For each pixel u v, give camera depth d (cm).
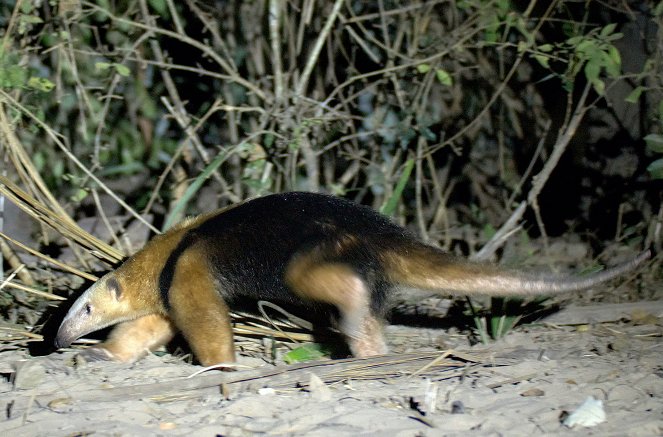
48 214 818
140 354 754
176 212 863
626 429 528
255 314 791
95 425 545
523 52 941
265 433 530
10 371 668
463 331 815
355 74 1116
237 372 647
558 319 821
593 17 1086
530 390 600
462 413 560
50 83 886
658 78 977
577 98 1147
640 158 1096
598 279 660
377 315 702
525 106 1213
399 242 698
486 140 1258
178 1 1195
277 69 959
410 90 1095
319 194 720
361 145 1173
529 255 993
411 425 539
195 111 1282
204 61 1237
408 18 1084
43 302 862
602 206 1148
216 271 712
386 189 1035
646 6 1041
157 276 725
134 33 1084
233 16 1179
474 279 682
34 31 1033
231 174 1088
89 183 1141
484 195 1264
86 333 749
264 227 708
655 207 1091
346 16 1125
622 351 720
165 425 546
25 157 854
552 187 1214
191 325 699
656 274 999
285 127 948
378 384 628
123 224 1114
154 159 1325
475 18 1013
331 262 684
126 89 1288
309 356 727
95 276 827
